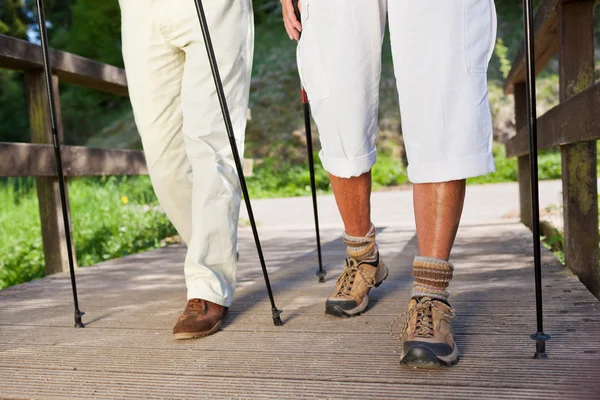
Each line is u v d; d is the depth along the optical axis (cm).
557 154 1202
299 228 515
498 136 1226
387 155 1233
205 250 204
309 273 298
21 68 342
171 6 203
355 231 202
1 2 1817
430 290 165
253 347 182
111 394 153
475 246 357
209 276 201
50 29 1855
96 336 203
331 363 164
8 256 471
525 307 206
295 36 192
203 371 165
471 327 187
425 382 147
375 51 172
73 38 1642
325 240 430
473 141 156
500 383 144
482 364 156
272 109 1364
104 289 286
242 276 298
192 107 203
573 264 270
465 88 155
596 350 161
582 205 269
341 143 179
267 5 1695
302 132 1285
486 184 1049
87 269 349
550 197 723
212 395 149
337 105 174
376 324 197
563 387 140
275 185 1178
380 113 1305
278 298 243
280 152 1267
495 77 1331
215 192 205
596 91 191
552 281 246
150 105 217
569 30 268
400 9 154
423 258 165
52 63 342
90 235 526
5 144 299
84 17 1625
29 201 797
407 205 751
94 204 668
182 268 336
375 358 165
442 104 155
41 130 349
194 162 205
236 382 155
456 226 165
